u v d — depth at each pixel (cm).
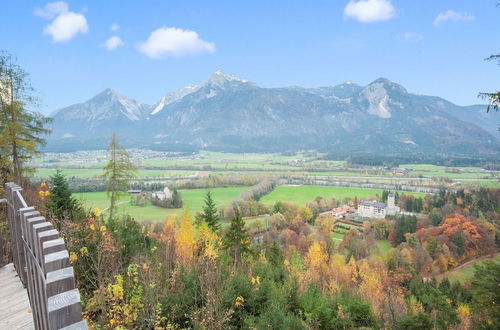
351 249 5816
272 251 3041
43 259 211
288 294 1123
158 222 5541
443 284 3316
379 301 2194
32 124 1772
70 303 170
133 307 572
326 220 8081
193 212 7769
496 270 920
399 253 5116
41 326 267
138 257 844
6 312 445
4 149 1606
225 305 844
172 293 812
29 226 299
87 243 816
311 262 3716
